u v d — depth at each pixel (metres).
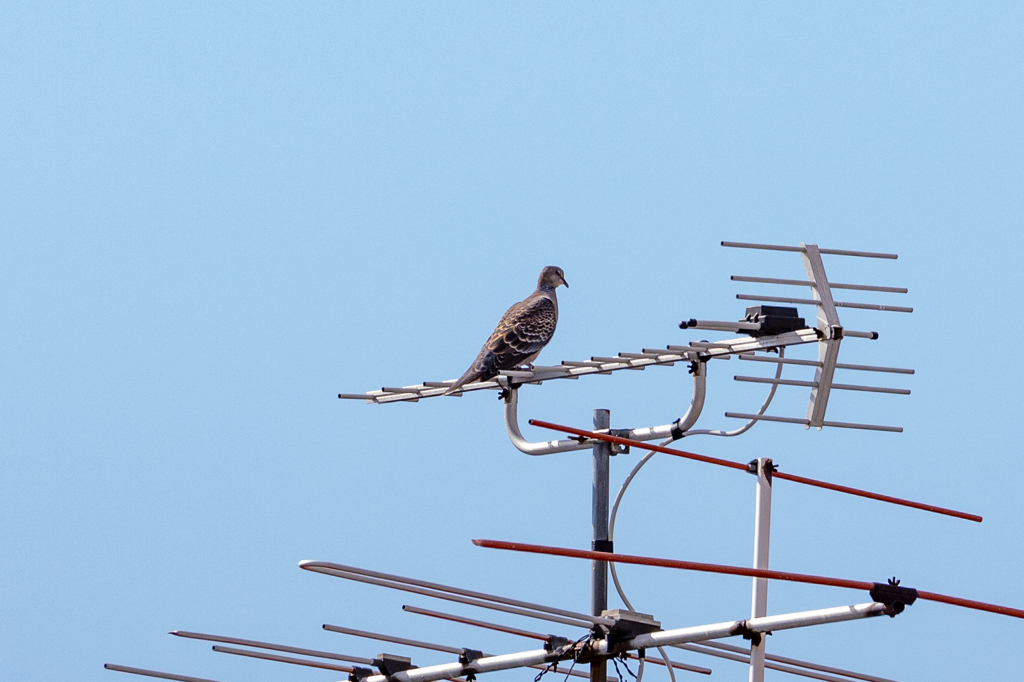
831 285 15.89
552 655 14.84
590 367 16.56
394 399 18.41
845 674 16.88
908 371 16.19
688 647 16.17
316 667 16.31
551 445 16.53
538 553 12.22
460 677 15.74
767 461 15.12
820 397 15.91
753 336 15.81
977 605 12.30
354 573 14.14
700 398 15.50
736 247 15.77
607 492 15.85
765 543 14.98
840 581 12.09
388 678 16.06
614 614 14.42
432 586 14.37
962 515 16.30
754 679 13.12
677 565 12.41
